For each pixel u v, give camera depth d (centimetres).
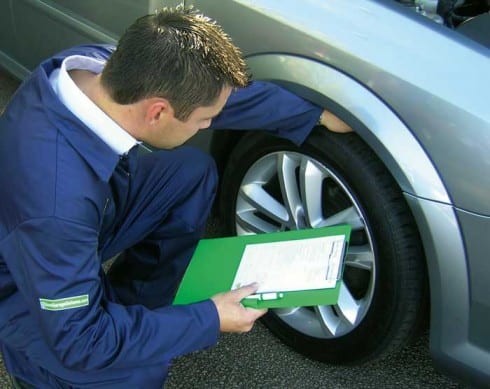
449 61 159
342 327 190
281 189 194
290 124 176
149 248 185
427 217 159
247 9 183
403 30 165
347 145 172
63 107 127
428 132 157
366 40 166
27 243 127
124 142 131
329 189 188
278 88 176
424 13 182
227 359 203
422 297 175
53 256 127
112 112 128
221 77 128
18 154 128
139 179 175
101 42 226
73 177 126
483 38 168
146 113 127
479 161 152
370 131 164
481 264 156
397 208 168
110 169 130
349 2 172
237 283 166
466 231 156
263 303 159
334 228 174
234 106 175
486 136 151
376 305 179
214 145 206
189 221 180
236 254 175
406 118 160
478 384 168
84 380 152
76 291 131
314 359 200
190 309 149
